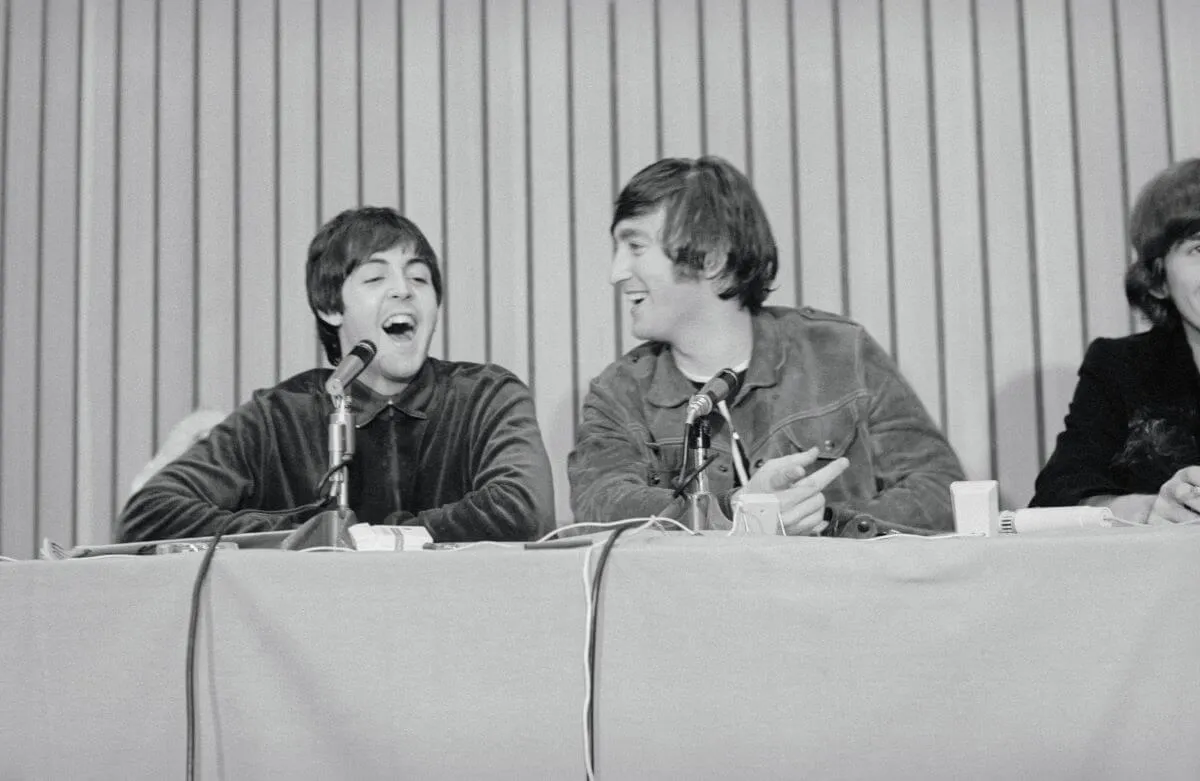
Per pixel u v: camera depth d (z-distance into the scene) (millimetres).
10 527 11133
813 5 11195
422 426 9445
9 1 11594
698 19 11242
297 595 4957
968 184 11000
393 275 9641
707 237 8836
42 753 5055
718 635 4750
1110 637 4617
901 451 8766
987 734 4629
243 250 11234
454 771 4836
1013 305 10898
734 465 8492
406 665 4887
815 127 11117
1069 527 5680
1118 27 11039
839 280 10984
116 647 5051
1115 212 10914
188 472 9086
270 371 11125
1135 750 4582
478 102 11242
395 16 11359
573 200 11133
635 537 4969
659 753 4750
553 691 4805
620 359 9242
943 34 11109
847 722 4668
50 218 11344
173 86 11391
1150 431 8516
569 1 11289
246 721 4941
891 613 4680
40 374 11227
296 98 11352
